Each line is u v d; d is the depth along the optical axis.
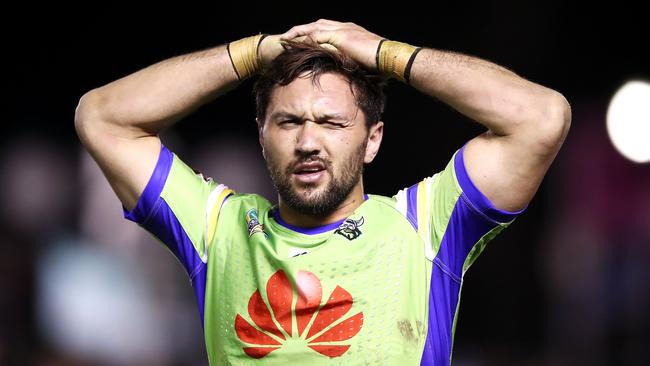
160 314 33.97
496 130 11.30
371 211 11.68
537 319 36.22
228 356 11.53
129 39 39.81
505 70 11.51
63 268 34.59
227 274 11.73
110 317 33.28
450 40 38.34
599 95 36.84
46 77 39.84
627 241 32.78
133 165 12.00
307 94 11.38
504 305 36.66
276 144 11.51
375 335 11.14
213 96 12.17
